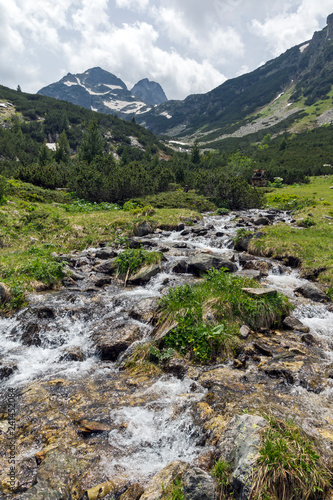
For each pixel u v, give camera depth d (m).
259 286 9.49
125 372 6.27
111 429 4.54
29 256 12.80
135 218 20.77
